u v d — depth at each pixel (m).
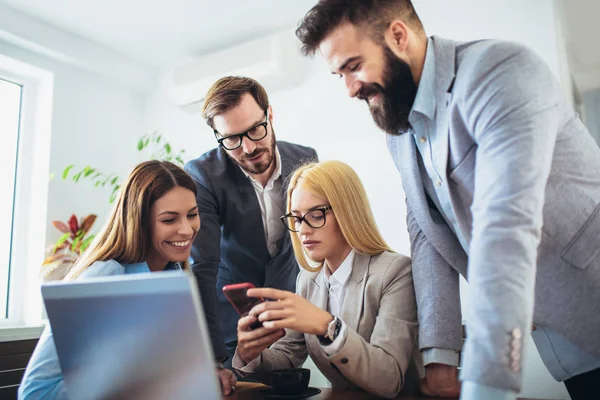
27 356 2.29
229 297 1.12
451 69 0.99
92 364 0.85
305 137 2.90
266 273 1.89
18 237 2.78
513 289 0.75
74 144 2.98
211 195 1.79
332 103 2.85
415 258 1.24
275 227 1.90
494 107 0.86
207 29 2.94
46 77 2.94
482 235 0.80
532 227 0.78
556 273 1.00
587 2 2.28
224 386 1.18
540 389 2.08
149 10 2.73
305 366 2.50
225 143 1.71
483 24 2.48
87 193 3.01
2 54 2.71
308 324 1.06
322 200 1.31
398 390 1.13
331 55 1.00
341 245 1.35
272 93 3.04
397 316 1.23
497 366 0.73
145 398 0.81
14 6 2.65
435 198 1.17
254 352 1.17
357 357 1.07
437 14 2.60
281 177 1.87
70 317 0.84
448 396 1.10
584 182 0.99
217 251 1.71
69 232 2.74
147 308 0.76
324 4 0.98
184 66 3.16
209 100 1.68
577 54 2.28
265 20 2.87
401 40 0.99
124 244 1.32
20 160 2.84
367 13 0.96
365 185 2.68
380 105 1.06
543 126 0.83
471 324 0.77
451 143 1.01
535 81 0.86
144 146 3.12
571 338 1.01
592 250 0.97
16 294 2.73
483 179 0.85
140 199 1.33
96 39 3.00
